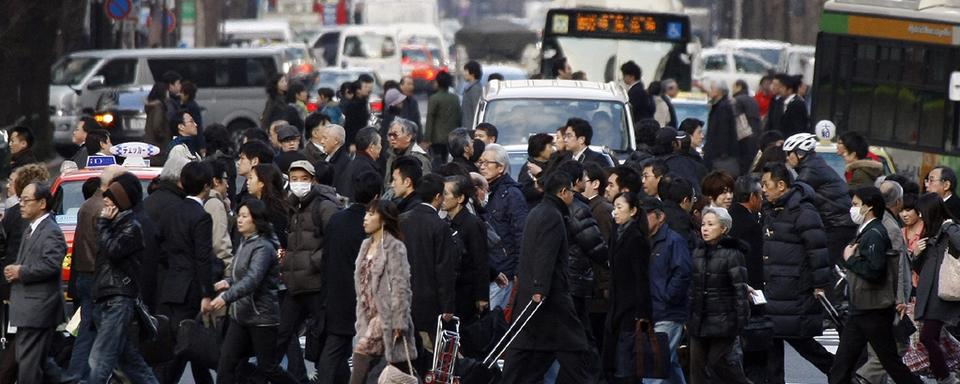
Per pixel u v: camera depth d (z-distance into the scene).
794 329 29.55
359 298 25.34
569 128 36.31
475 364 27.20
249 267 27.44
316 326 28.28
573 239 28.92
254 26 150.25
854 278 28.56
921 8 51.34
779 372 30.17
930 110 50.56
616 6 73.06
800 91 68.31
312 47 151.75
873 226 28.47
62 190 36.25
